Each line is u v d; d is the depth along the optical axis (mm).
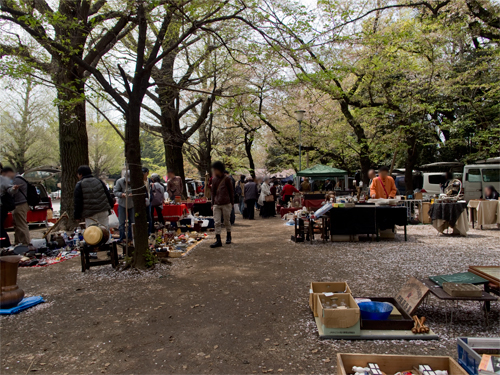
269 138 23859
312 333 3002
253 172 18922
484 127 16719
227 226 7578
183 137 14023
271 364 2518
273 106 17141
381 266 5254
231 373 2412
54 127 27953
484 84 14289
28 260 6004
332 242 7582
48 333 3141
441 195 9547
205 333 3066
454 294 2900
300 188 17859
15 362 2629
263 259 6008
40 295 4234
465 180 13766
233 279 4766
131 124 5266
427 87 14305
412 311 3133
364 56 12555
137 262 5316
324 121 19156
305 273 4984
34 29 5090
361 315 3092
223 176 7457
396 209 7551
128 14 5500
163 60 11492
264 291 4203
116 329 3197
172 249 6613
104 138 35375
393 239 7867
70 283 4750
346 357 2213
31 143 28297
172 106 13250
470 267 3535
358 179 25062
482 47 16297
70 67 6570
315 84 6770
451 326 3074
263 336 2977
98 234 5223
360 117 15750
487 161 15375
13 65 5430
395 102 14828
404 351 2637
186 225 9539
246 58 7082
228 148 23641
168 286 4496
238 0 5758
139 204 5316
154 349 2791
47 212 12438
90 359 2654
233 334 3035
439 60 14734
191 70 10984
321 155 22969
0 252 6012
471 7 13781
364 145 15984
